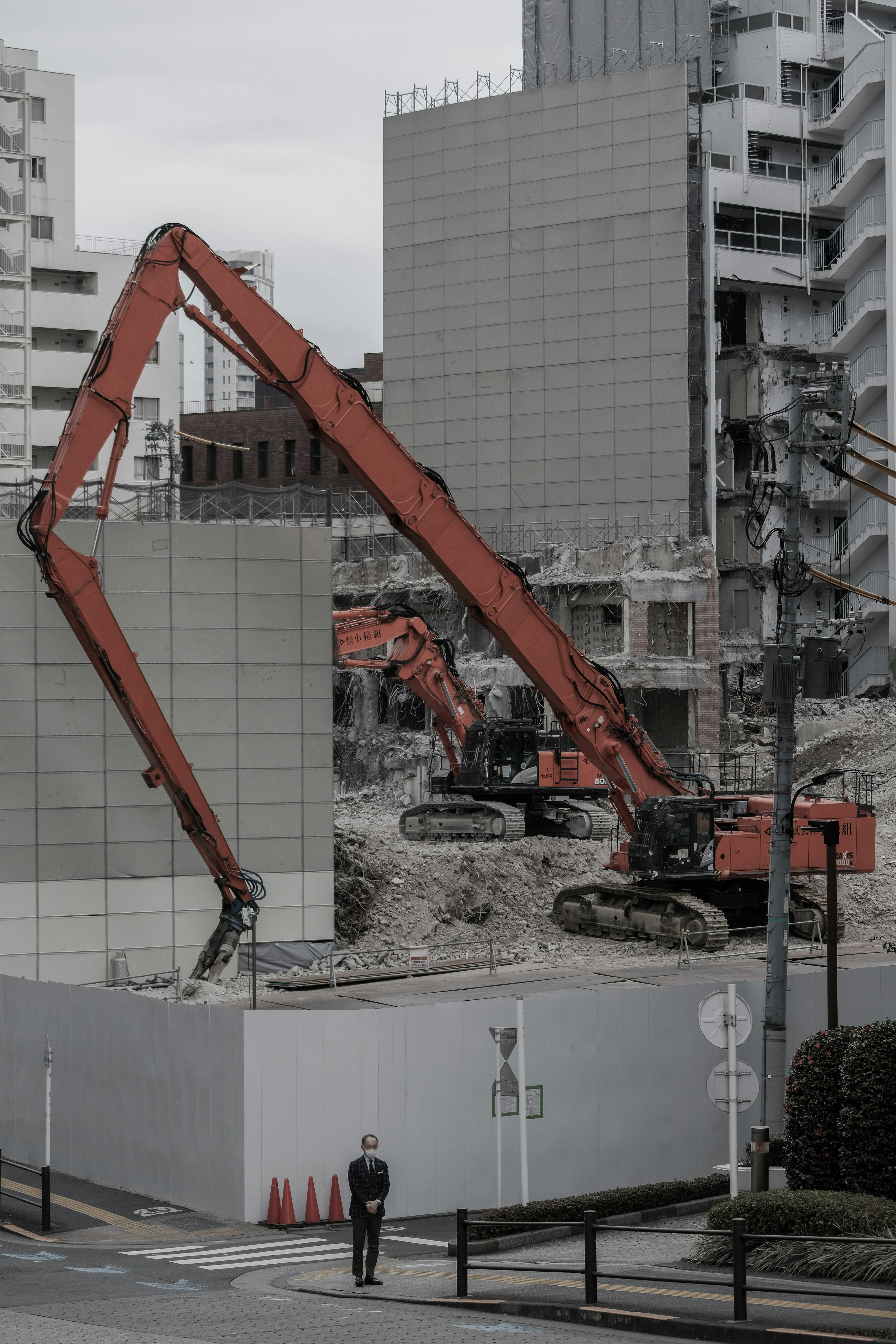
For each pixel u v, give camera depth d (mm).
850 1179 24875
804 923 49438
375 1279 23047
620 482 95688
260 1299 22000
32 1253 26828
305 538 48375
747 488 100750
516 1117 31406
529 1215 27641
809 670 33312
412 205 102625
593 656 90562
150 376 113500
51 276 110188
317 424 42781
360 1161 23234
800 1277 21297
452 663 64688
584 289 97000
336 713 98500
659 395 94750
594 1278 20125
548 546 93250
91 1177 33562
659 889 50500
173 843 46969
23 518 38781
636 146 95500
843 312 103062
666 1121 33031
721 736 93938
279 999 40469
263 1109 29594
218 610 47656
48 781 46062
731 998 25156
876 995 36281
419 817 64688
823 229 109500
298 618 48281
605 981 40438
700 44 106750
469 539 45406
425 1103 30672
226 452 128125
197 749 47500
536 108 98500
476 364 100375
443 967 44531
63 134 110375
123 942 46562
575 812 64188
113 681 40250
